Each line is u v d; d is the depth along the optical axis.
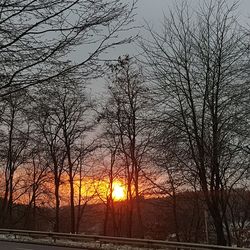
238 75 20.78
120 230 44.25
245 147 20.91
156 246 22.28
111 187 43.00
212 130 20.61
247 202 34.03
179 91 20.92
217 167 20.89
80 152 41.41
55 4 3.89
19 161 42.41
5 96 4.28
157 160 25.45
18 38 3.96
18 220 47.97
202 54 20.78
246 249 18.55
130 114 33.31
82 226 50.75
